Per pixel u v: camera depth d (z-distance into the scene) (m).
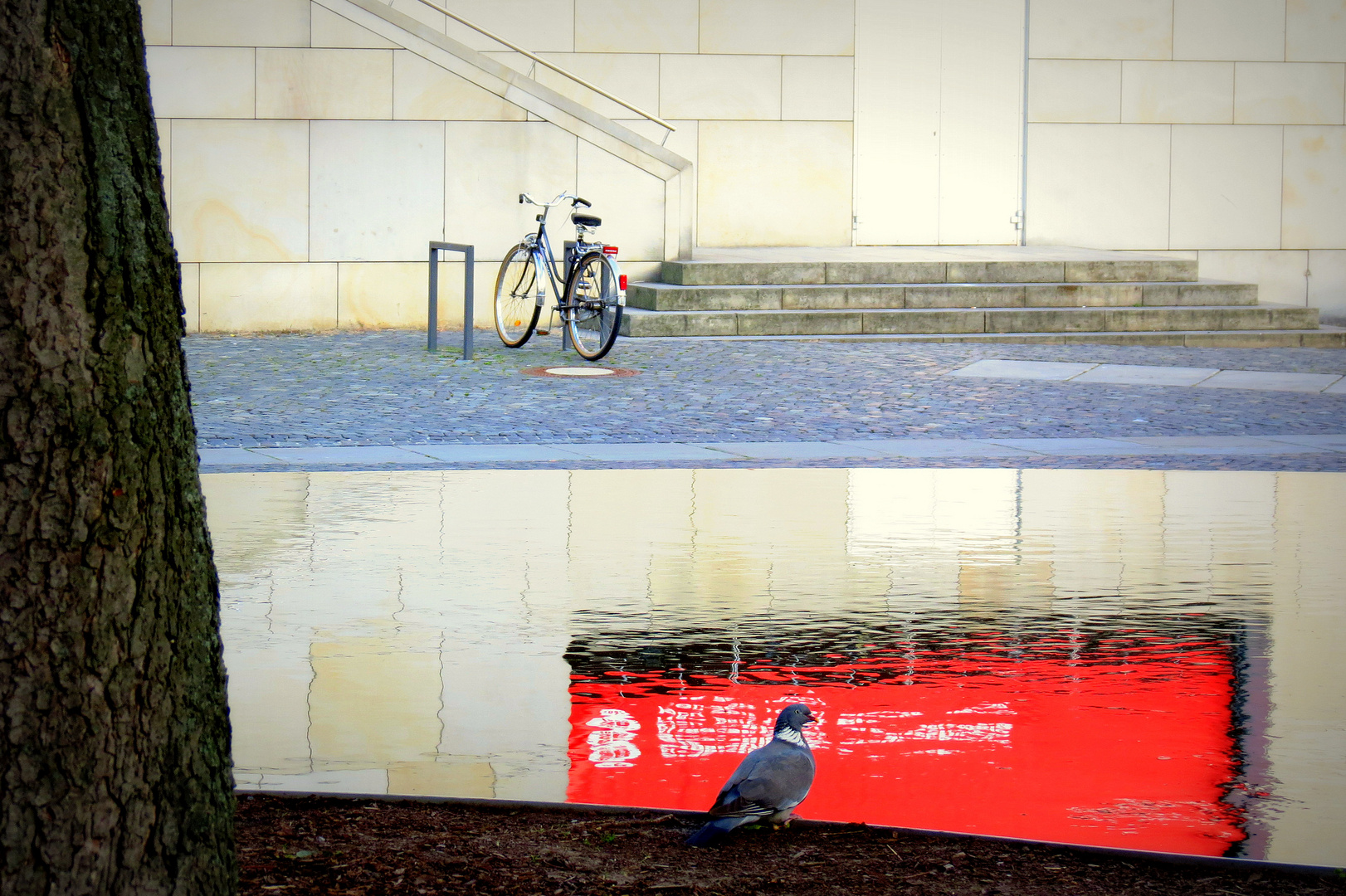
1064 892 3.80
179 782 3.01
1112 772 5.02
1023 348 18.98
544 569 8.02
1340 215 24.86
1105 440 12.61
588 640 6.65
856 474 11.05
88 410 2.81
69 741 2.82
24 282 2.74
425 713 5.61
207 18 18.75
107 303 2.83
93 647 2.84
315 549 8.40
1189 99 24.52
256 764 5.00
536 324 18.27
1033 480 10.88
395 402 13.83
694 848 4.08
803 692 5.95
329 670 6.14
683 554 8.42
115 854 2.90
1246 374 16.73
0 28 2.74
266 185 19.12
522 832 4.20
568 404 13.88
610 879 3.79
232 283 19.17
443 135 19.44
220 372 15.46
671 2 22.97
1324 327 23.36
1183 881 3.92
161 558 2.96
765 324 19.30
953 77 24.09
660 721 5.56
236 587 7.54
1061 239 24.61
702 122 23.33
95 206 2.82
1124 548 8.66
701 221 23.53
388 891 3.62
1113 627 6.95
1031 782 4.92
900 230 24.23
